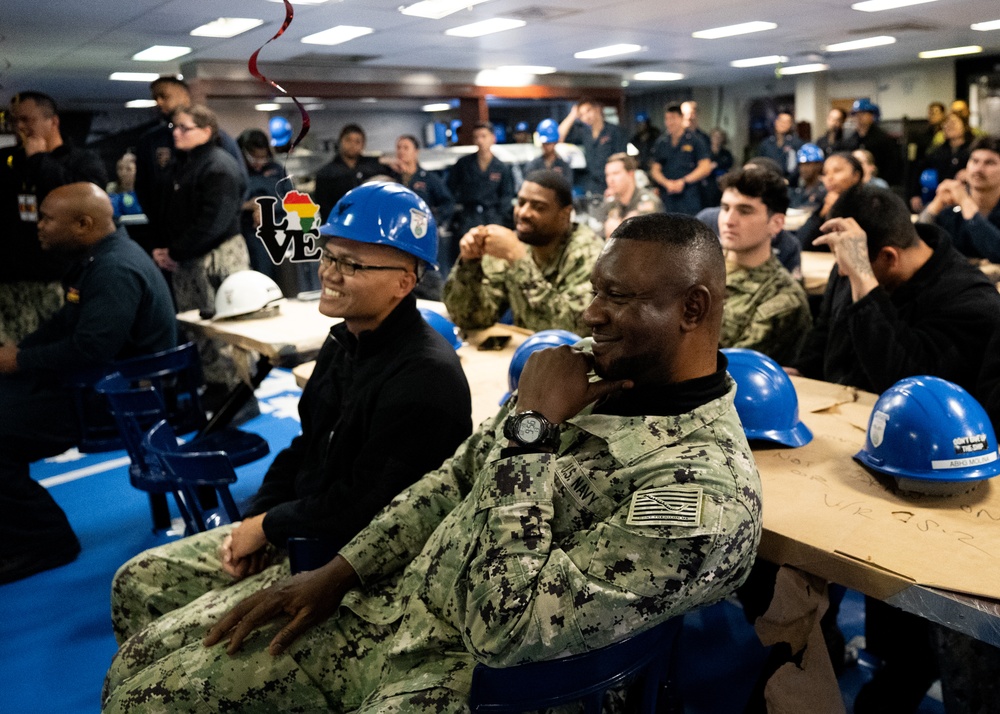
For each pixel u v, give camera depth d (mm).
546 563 1126
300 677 1455
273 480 1956
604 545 1104
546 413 1199
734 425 1217
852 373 2258
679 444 1176
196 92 8016
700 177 9086
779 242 3822
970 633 1153
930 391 1508
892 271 2125
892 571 1223
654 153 9367
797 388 2178
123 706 1453
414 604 1411
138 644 1622
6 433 2959
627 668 1199
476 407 2160
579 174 8383
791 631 1346
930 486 1471
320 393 1870
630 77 11961
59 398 3104
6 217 4695
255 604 1505
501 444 1303
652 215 1228
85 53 6969
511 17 6371
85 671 2441
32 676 2428
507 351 2758
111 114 11734
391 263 1692
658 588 1077
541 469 1175
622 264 1190
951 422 1462
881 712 1894
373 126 11070
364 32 6699
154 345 3359
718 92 14344
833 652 2078
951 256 2127
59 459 4277
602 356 1218
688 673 2223
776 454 1709
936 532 1344
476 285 2984
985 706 1553
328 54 7879
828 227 2090
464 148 8938
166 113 5137
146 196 5262
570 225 2869
